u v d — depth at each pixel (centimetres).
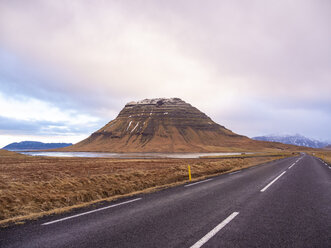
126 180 1430
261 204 759
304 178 1483
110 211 693
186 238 454
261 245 420
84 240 454
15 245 436
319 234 478
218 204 761
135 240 447
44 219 624
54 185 1158
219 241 438
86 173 2200
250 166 2775
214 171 2212
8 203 823
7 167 3192
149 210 692
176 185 1266
